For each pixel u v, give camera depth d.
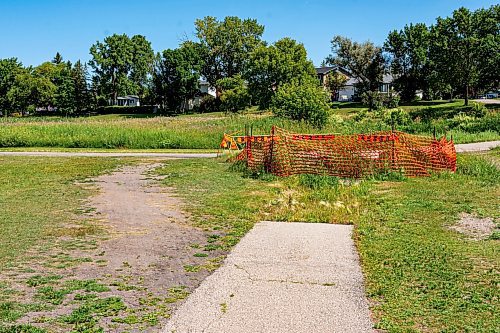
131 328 4.74
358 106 71.44
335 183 13.02
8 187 13.57
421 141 16.47
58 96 87.25
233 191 12.61
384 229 8.45
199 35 88.69
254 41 88.06
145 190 13.02
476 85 63.38
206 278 6.16
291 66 67.12
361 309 5.18
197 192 12.58
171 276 6.27
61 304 5.32
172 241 7.97
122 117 74.88
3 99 90.69
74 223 9.23
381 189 12.42
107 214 10.05
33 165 19.02
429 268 6.41
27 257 7.07
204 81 104.88
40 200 11.61
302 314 5.06
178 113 81.75
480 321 4.87
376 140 16.70
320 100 34.62
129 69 96.94
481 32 60.03
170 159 20.91
